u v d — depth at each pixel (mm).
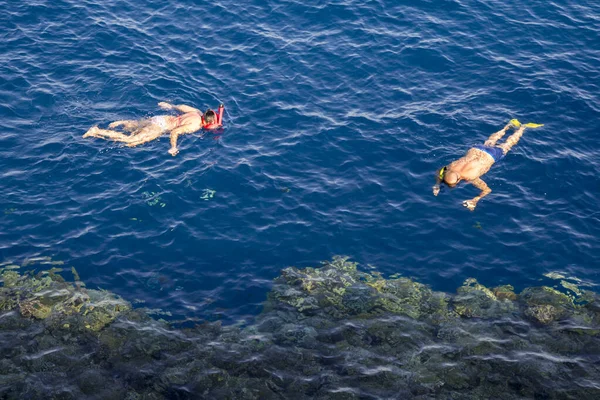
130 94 16812
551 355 11375
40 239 13141
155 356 11086
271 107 17016
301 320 11977
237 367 10953
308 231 13828
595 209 14445
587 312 12258
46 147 15125
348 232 13859
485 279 12945
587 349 11492
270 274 12914
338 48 19156
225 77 17875
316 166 15438
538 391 10703
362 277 12922
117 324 11633
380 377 10852
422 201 14617
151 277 12648
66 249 12992
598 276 12992
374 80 18078
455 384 10797
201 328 11727
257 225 13883
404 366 11102
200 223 13820
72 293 12125
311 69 18391
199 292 12453
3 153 14852
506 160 15586
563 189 14906
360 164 15500
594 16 20828
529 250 13516
